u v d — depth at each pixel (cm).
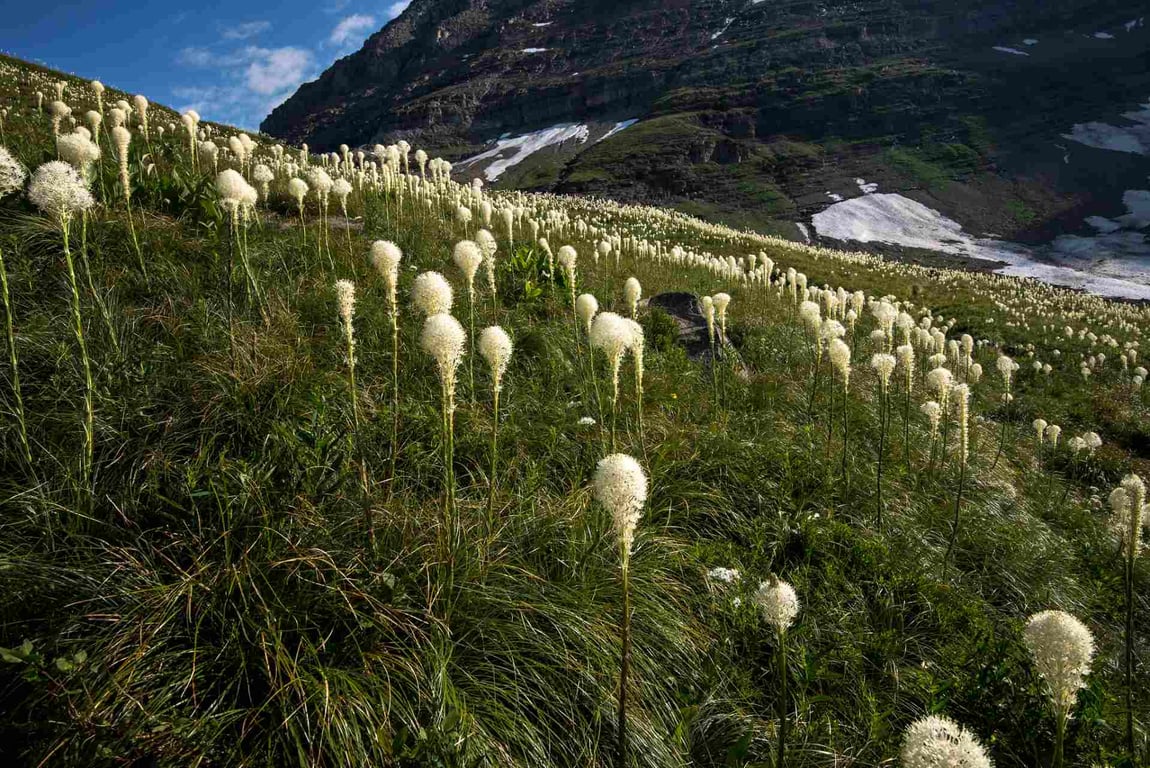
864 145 14375
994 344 2148
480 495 420
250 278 568
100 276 546
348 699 261
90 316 484
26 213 605
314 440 379
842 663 360
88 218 616
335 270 730
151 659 267
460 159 19625
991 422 1069
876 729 298
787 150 14500
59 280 518
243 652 273
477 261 434
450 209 1379
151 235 662
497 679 304
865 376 935
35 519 320
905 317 655
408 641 301
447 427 308
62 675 249
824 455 600
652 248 1947
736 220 10556
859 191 11788
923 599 423
